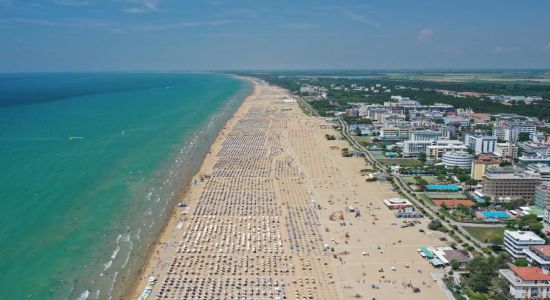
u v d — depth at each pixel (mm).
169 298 199500
